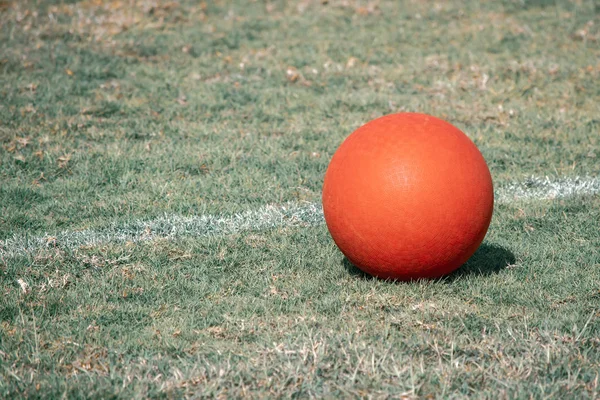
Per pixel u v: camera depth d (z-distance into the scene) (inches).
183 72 440.5
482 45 492.1
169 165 313.6
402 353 166.7
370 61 466.0
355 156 188.4
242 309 191.5
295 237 241.3
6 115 357.7
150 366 159.9
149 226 251.3
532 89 419.5
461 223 185.8
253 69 448.8
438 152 184.1
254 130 361.7
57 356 165.6
